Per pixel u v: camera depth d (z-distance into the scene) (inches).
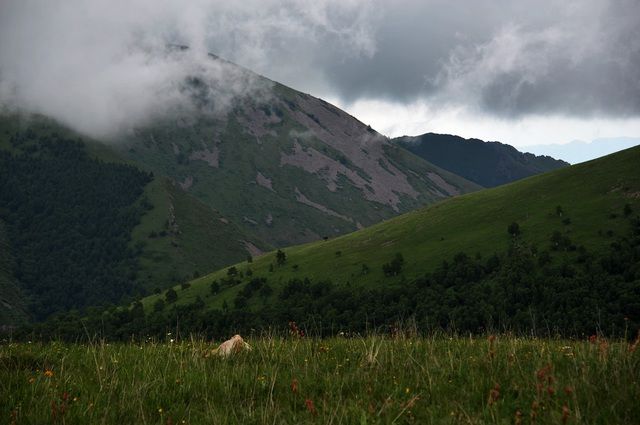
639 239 6328.7
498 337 414.3
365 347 389.4
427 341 413.1
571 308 4798.2
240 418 241.3
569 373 278.8
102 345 415.2
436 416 231.6
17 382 288.2
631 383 249.1
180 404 263.0
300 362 350.3
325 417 229.8
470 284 6565.0
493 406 232.8
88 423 235.1
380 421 222.5
